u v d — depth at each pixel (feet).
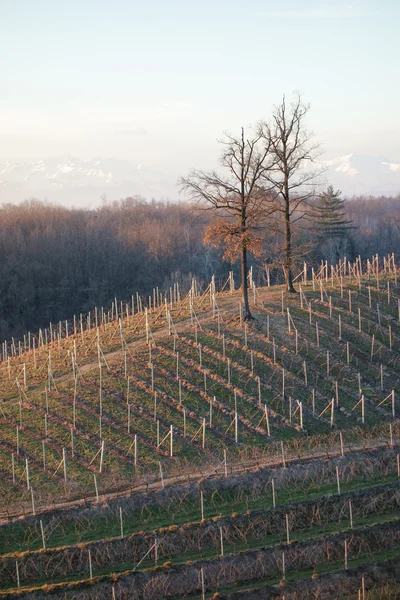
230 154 139.64
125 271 356.59
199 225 429.38
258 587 81.76
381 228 424.87
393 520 92.48
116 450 111.75
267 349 138.31
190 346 139.23
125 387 127.54
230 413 121.19
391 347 145.28
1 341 300.20
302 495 99.14
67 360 141.90
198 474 104.73
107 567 86.17
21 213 444.14
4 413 122.62
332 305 158.92
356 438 115.96
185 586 82.23
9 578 84.48
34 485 103.86
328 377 132.98
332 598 80.43
